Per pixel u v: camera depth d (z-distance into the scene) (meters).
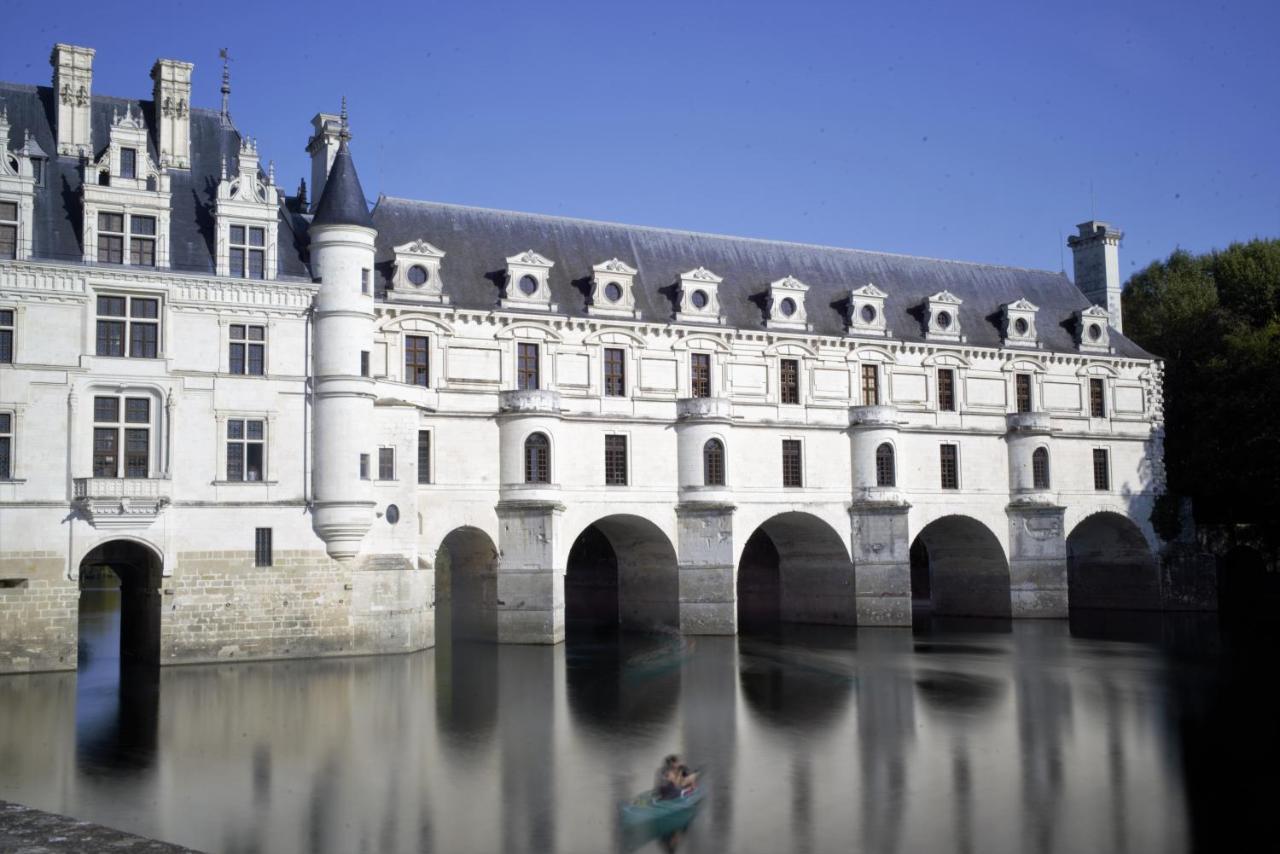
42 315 50.56
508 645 61.00
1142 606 80.69
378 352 59.69
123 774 32.34
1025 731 39.38
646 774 33.06
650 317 67.62
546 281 65.00
